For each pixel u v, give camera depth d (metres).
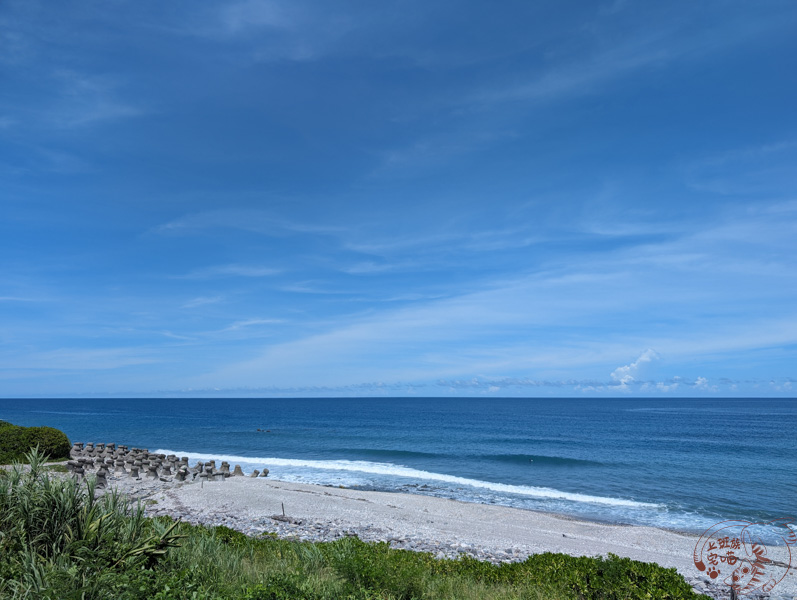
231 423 102.38
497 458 47.84
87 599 5.24
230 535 12.20
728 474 39.03
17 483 6.82
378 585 7.90
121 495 8.30
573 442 64.31
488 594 9.12
